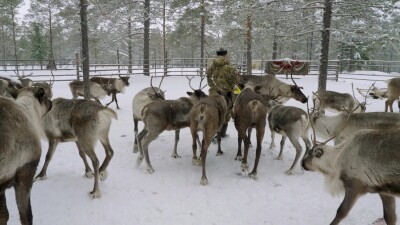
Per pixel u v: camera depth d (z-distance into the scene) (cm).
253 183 555
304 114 597
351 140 378
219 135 686
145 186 534
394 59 3484
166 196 501
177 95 1440
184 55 4944
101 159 653
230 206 475
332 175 399
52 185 525
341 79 2045
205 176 548
